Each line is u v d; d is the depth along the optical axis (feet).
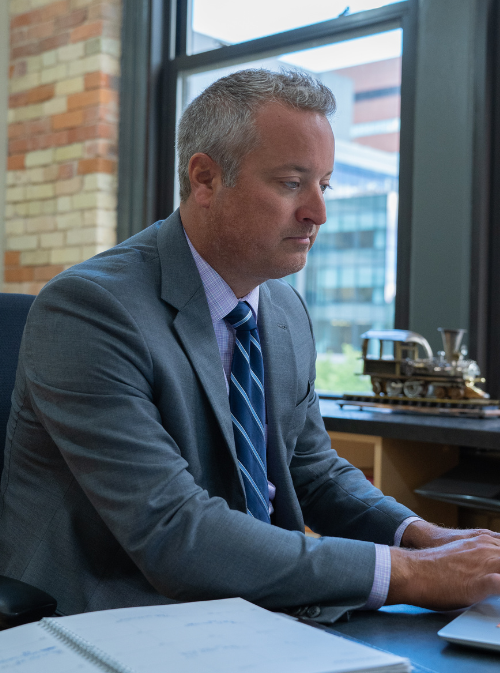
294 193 3.11
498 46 7.14
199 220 3.28
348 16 8.43
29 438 3.20
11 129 11.07
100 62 9.98
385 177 8.20
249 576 2.38
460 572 2.40
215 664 1.67
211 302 3.37
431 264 7.27
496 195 7.11
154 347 2.96
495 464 5.45
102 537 2.98
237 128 3.06
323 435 4.07
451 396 5.68
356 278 8.50
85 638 1.80
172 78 10.03
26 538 3.12
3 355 3.73
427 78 7.39
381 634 2.19
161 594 2.76
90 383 2.76
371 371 6.00
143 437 2.68
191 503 2.53
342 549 2.46
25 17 10.91
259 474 3.28
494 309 7.07
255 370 3.48
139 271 3.19
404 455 5.38
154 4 9.95
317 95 3.08
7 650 1.77
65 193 10.36
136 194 10.02
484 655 2.01
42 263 10.64
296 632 1.90
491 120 7.15
